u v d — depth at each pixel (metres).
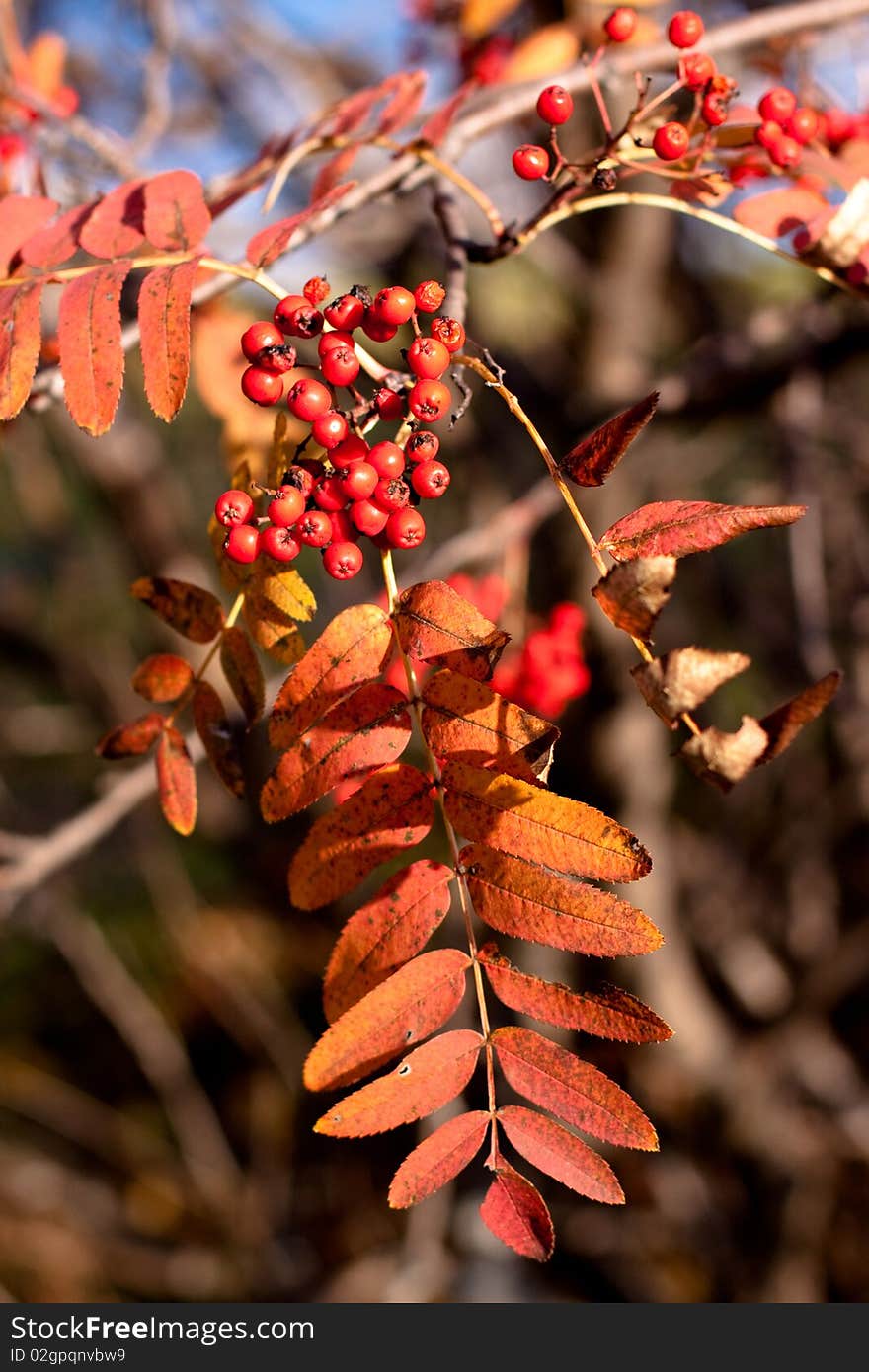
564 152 3.78
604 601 1.17
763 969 6.76
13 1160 8.06
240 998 7.98
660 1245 6.44
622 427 1.23
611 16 1.81
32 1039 8.81
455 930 5.63
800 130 1.96
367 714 1.34
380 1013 1.28
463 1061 1.30
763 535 6.29
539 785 1.29
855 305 3.33
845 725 5.66
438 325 1.41
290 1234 7.51
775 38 2.62
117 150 2.90
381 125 2.07
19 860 3.51
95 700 7.09
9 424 2.20
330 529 1.40
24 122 2.77
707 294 6.24
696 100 1.79
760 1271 6.13
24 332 1.47
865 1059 6.89
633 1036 1.24
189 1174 7.95
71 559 6.96
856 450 5.46
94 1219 7.75
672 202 1.80
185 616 1.62
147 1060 8.01
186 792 1.63
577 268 4.77
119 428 4.83
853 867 6.90
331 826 1.32
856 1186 6.55
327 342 1.42
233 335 2.30
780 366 3.64
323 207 1.51
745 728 1.14
